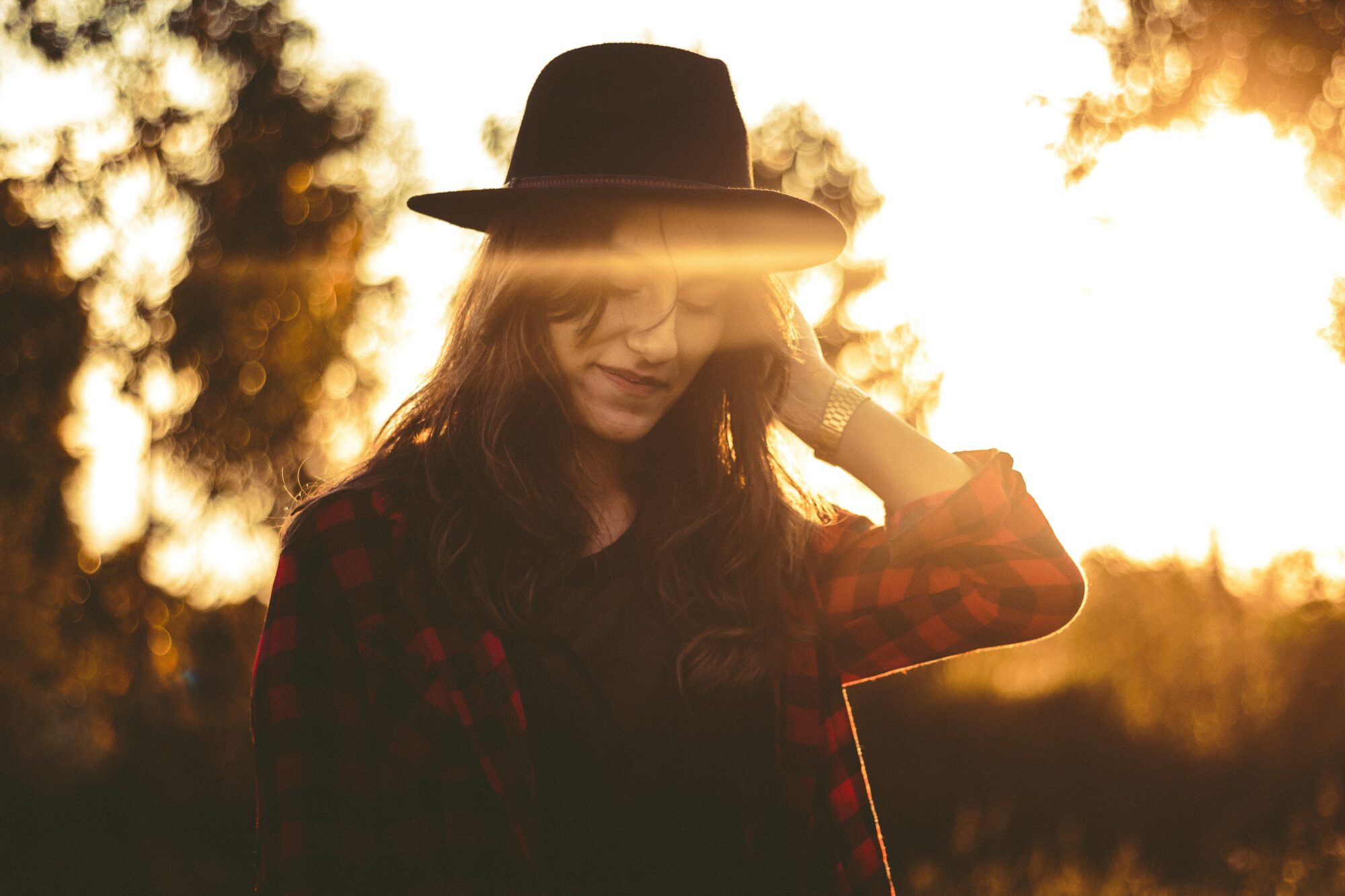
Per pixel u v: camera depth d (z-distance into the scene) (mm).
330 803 1376
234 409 9242
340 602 1418
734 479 1572
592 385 1457
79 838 7551
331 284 9406
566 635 1439
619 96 1481
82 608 9156
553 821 1403
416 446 1530
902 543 1548
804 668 1547
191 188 9258
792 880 1517
